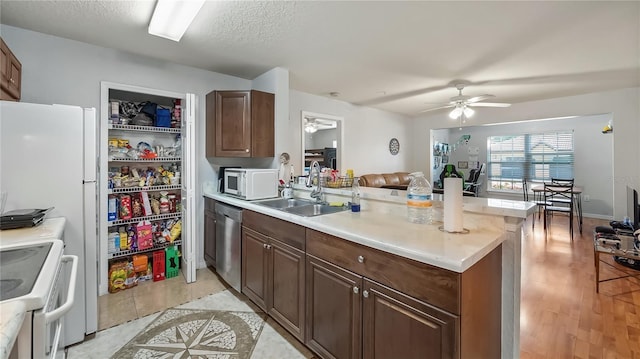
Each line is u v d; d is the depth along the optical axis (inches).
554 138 273.1
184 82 122.1
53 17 82.0
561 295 99.9
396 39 99.0
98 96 101.7
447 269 42.1
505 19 85.5
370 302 53.3
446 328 42.3
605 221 229.0
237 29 90.5
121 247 108.2
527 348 71.4
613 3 76.8
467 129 330.6
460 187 57.6
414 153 268.7
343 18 84.4
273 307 80.6
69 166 69.6
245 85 140.9
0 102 63.0
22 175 64.4
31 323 30.7
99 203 102.0
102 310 89.7
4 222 56.7
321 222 66.9
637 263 125.8
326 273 63.0
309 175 106.1
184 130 113.7
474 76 140.3
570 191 181.9
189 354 68.8
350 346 57.4
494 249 54.1
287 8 78.5
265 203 100.1
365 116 217.9
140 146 118.1
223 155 119.5
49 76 93.0
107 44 100.5
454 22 87.4
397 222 67.3
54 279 37.6
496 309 55.6
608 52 110.5
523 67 127.4
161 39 96.9
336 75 138.5
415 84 153.8
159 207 119.9
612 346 71.8
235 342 73.6
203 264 129.2
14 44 87.5
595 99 177.3
